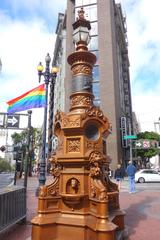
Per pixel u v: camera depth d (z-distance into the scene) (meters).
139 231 6.06
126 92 60.41
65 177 4.80
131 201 11.49
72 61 5.55
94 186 4.55
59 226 4.58
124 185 21.50
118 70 48.28
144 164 56.44
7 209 5.70
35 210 8.82
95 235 4.15
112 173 32.81
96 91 40.78
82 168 4.71
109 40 42.16
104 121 5.07
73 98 5.30
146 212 8.69
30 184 21.59
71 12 47.09
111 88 40.16
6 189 6.27
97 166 4.66
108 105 39.56
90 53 5.36
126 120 43.03
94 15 44.28
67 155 4.83
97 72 41.47
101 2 44.28
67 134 4.95
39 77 13.71
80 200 4.58
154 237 5.56
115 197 5.35
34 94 13.41
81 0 45.38
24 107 13.34
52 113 65.00
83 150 4.74
